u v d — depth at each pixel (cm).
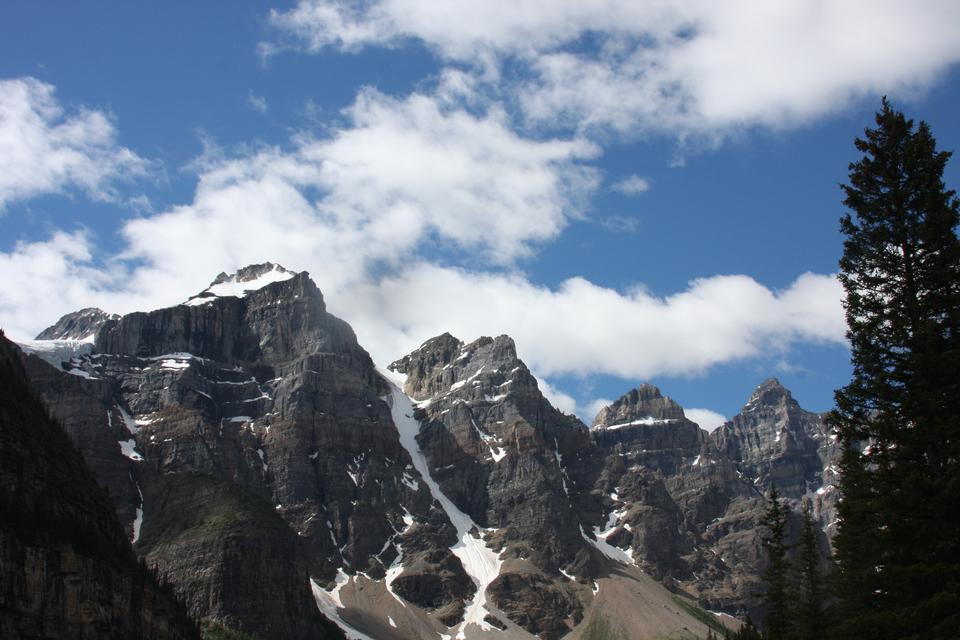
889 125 8594
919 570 7481
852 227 8569
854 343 8331
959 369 7756
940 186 8269
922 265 8238
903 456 7906
